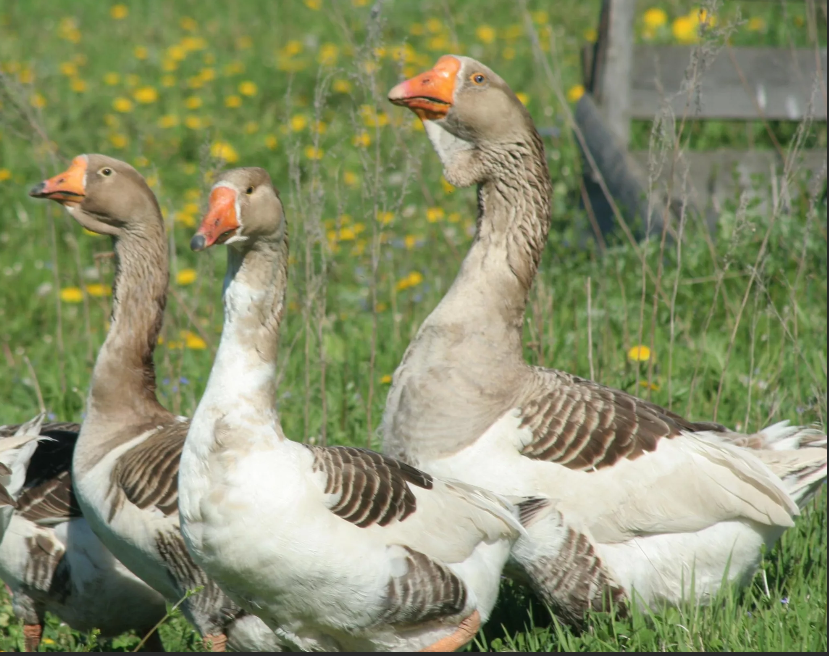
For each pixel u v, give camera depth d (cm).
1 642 916
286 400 1240
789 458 873
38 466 902
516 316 884
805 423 1157
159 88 2798
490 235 897
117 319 891
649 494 828
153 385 901
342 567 695
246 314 713
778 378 1216
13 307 1598
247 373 709
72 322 1562
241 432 697
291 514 688
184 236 1850
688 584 844
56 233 1877
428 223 1822
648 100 1838
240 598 727
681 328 1313
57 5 3950
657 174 1049
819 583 890
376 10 1057
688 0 2823
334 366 1323
